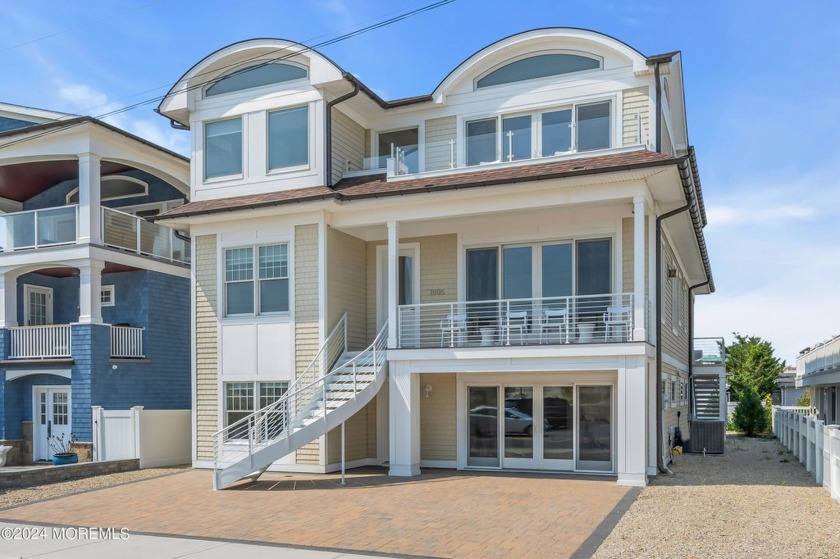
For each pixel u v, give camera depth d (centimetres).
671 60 1548
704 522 998
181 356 2227
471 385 1645
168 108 1834
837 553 821
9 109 2077
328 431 1502
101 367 1941
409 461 1516
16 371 2005
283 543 955
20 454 2028
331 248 1661
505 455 1609
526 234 1641
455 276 1703
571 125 1616
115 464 1692
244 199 1719
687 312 2533
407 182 1619
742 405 2911
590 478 1452
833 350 2292
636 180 1398
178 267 2230
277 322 1666
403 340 1727
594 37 1617
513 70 1716
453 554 876
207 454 1720
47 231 2011
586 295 1452
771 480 1415
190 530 1049
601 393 1546
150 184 2334
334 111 1747
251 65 1789
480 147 1703
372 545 931
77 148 1967
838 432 1171
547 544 908
